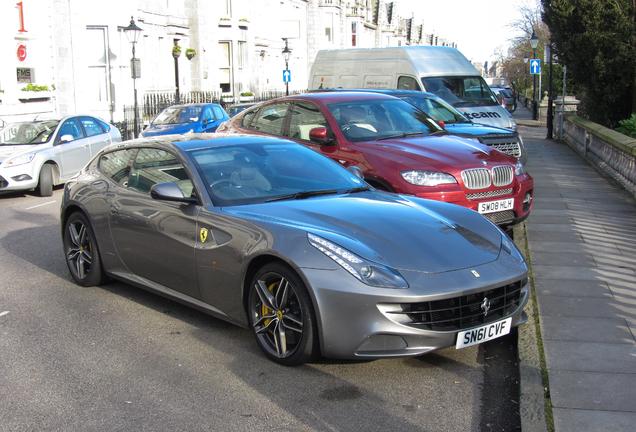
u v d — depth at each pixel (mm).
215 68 35156
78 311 5027
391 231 3836
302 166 4930
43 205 10562
